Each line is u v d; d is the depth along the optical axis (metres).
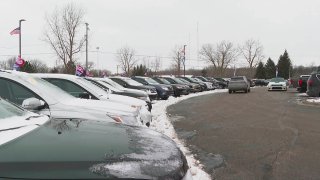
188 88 32.56
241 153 7.98
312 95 21.59
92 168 2.14
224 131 10.98
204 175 6.18
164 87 25.58
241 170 6.65
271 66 102.19
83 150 2.43
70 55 42.81
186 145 8.95
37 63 68.81
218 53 93.38
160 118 14.45
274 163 7.09
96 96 8.67
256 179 6.09
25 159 2.23
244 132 10.66
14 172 2.07
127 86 20.84
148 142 2.80
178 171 2.34
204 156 7.78
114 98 9.01
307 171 6.52
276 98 25.81
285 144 8.80
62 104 6.01
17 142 2.64
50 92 6.21
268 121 13.02
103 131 3.12
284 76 101.81
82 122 3.62
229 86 35.09
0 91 5.96
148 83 26.11
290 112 15.90
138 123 6.64
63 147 2.49
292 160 7.29
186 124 12.84
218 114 15.81
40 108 5.72
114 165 2.20
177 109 18.58
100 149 2.47
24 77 6.28
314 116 14.27
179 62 76.62
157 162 2.35
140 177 2.12
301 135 9.98
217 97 28.36
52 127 3.27
